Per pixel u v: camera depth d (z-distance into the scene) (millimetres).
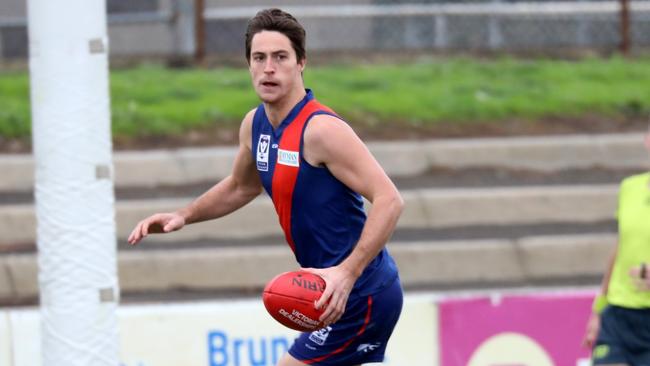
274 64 13641
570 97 44312
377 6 52031
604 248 32844
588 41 52000
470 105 42719
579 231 34188
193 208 15781
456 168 38438
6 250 31719
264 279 30938
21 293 30000
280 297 13469
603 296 19828
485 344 22672
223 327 21859
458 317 22578
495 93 44625
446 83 45625
